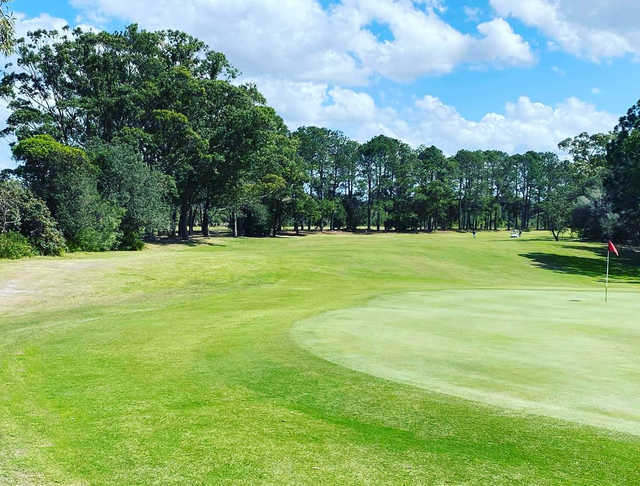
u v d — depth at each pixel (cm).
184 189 5853
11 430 584
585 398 700
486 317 1427
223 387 753
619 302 1864
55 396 716
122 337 1157
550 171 13088
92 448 534
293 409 655
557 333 1183
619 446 539
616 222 6512
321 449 533
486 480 466
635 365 882
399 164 11456
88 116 5562
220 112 6159
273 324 1288
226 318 1421
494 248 5134
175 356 957
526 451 529
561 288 2636
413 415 632
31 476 471
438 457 515
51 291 2097
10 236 3328
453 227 14012
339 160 11038
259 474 475
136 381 791
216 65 6381
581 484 460
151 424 604
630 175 5178
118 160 4600
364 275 3391
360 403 677
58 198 3975
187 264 3156
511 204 13462
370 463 500
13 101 5447
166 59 6206
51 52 5447
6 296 1927
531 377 803
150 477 470
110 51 5753
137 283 2480
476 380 786
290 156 8812
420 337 1119
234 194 6512
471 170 12700
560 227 8325
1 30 1716
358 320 1352
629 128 5419
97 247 4159
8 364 908
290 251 4291
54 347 1055
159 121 5412
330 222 11750
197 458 510
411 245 4981
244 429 588
